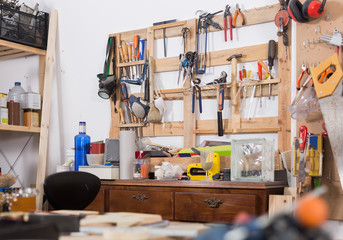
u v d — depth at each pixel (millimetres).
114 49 3873
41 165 3994
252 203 2475
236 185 2535
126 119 3791
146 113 3604
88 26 4090
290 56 3078
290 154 2953
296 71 3000
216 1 3439
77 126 4078
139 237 934
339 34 2811
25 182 4336
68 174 2324
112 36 3891
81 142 3557
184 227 1153
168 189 2803
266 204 2457
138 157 3244
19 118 3961
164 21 3658
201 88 3418
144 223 1188
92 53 4047
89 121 4008
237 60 3307
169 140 3584
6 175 3371
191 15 3559
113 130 3807
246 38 3307
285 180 2898
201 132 3395
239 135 3283
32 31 4074
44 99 4094
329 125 2738
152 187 2879
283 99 3088
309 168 2797
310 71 2842
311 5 2859
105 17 4004
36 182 3975
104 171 3172
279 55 3117
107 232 957
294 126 3002
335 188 2775
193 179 3014
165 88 3635
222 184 2586
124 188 3014
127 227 1141
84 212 1352
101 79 3855
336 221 2797
